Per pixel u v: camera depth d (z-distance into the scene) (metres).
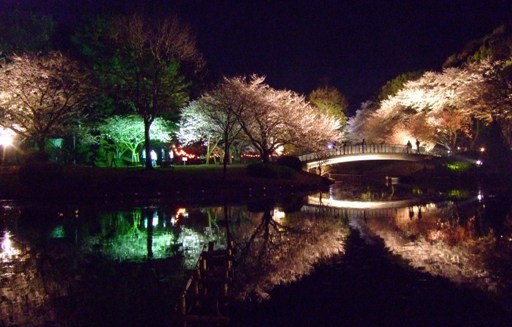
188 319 13.02
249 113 50.44
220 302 15.09
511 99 45.78
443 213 33.56
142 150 59.66
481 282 17.00
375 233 26.59
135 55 44.84
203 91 58.12
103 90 44.44
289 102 56.09
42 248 21.08
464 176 53.19
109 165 51.25
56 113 40.91
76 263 18.56
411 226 28.61
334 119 72.25
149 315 13.07
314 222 30.55
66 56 43.53
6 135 41.69
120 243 22.41
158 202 36.47
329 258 20.91
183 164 59.22
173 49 46.44
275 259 20.75
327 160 64.69
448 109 59.47
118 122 48.34
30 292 14.99
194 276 16.03
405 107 70.06
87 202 34.28
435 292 16.12
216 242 23.14
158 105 46.78
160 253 20.33
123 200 35.53
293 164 58.47
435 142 66.94
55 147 48.22
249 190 41.41
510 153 54.03
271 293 16.06
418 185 57.31
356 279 17.66
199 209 34.12
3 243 22.17
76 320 12.73
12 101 39.53
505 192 45.41
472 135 61.12
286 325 13.32
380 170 78.38
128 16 45.06
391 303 15.03
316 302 15.25
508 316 13.96
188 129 53.38
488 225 28.20
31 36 47.78
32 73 39.78
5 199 33.34
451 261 20.05
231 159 66.12
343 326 13.40
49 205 33.03
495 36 58.69
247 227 28.17
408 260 20.33
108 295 14.77
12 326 12.37
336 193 49.59
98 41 47.88
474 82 50.38
